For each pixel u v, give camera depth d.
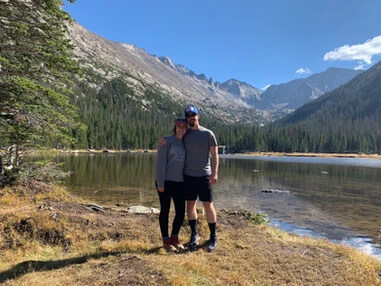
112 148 100.56
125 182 23.50
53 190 8.93
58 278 3.75
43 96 8.75
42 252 5.05
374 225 13.14
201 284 3.76
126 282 3.57
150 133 116.25
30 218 5.71
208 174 5.11
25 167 9.57
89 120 95.44
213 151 5.02
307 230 12.18
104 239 5.70
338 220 13.96
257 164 56.28
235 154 121.31
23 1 8.45
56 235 5.53
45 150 11.07
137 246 5.19
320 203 17.98
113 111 144.62
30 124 8.86
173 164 5.04
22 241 5.26
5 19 8.34
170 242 5.09
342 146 129.12
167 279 3.68
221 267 4.38
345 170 44.44
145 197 17.06
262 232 6.42
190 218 5.24
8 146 9.71
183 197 5.08
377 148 131.50
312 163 63.12
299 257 4.92
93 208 7.29
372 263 5.23
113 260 4.39
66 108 9.92
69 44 9.52
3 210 6.27
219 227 6.43
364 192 22.61
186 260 4.46
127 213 7.31
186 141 5.07
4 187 8.34
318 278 4.22
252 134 132.25
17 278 3.83
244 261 4.63
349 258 5.15
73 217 6.11
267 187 24.55
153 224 6.56
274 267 4.48
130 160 54.31
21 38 8.42
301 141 131.12
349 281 4.20
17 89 8.26
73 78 10.44
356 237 11.36
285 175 35.22
